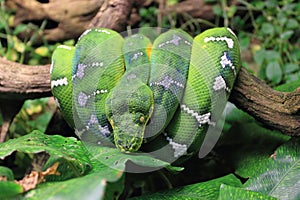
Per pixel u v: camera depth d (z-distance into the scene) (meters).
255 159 0.92
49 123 1.00
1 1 1.15
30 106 1.07
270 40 1.19
